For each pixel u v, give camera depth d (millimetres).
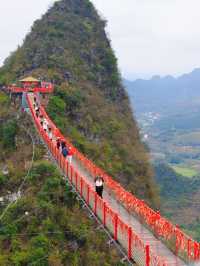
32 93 77625
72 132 70312
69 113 76188
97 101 86562
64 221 46969
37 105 70500
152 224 27938
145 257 21797
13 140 65938
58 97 76438
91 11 120438
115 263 44406
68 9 116375
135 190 72312
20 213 48125
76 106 78188
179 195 153875
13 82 85812
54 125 64875
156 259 20938
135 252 23469
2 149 65312
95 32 113812
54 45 99812
